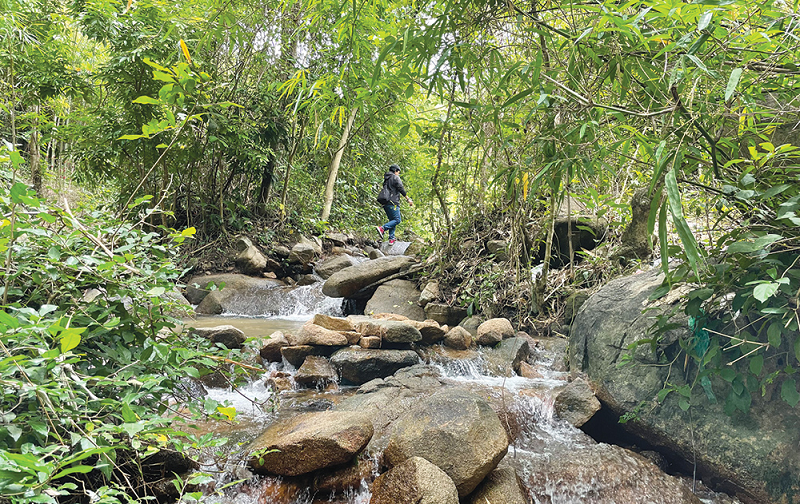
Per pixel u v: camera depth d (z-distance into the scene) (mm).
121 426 1154
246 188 8750
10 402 1364
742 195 1529
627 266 3828
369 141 10938
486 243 5410
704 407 2215
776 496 1971
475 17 1755
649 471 2299
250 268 7445
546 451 2518
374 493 2066
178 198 7738
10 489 900
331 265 7605
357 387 3479
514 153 2404
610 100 1821
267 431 2451
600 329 2787
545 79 1653
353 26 2041
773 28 1156
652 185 1240
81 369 1594
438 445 2133
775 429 2025
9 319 1094
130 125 6070
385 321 4109
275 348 3787
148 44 5441
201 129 6676
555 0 1593
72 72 6211
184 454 1477
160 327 1806
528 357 4004
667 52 1304
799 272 1557
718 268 1705
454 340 4121
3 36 4910
